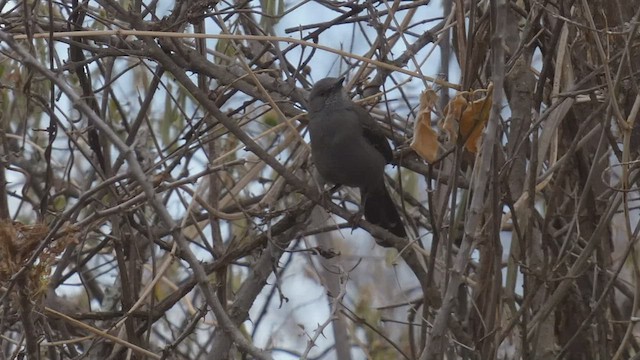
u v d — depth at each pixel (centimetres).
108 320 1135
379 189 1257
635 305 846
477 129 746
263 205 1146
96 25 1206
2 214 757
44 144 1436
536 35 933
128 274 1107
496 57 703
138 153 1228
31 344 757
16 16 1049
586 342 995
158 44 1076
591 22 814
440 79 929
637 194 1277
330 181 1249
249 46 1244
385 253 1555
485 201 886
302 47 1133
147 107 1085
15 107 1318
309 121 1205
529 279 893
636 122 970
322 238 1269
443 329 714
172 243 1141
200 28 1096
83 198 743
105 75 1180
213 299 670
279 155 1320
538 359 922
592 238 852
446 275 759
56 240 838
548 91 1018
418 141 780
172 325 1391
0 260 735
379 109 1375
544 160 973
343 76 1202
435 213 889
